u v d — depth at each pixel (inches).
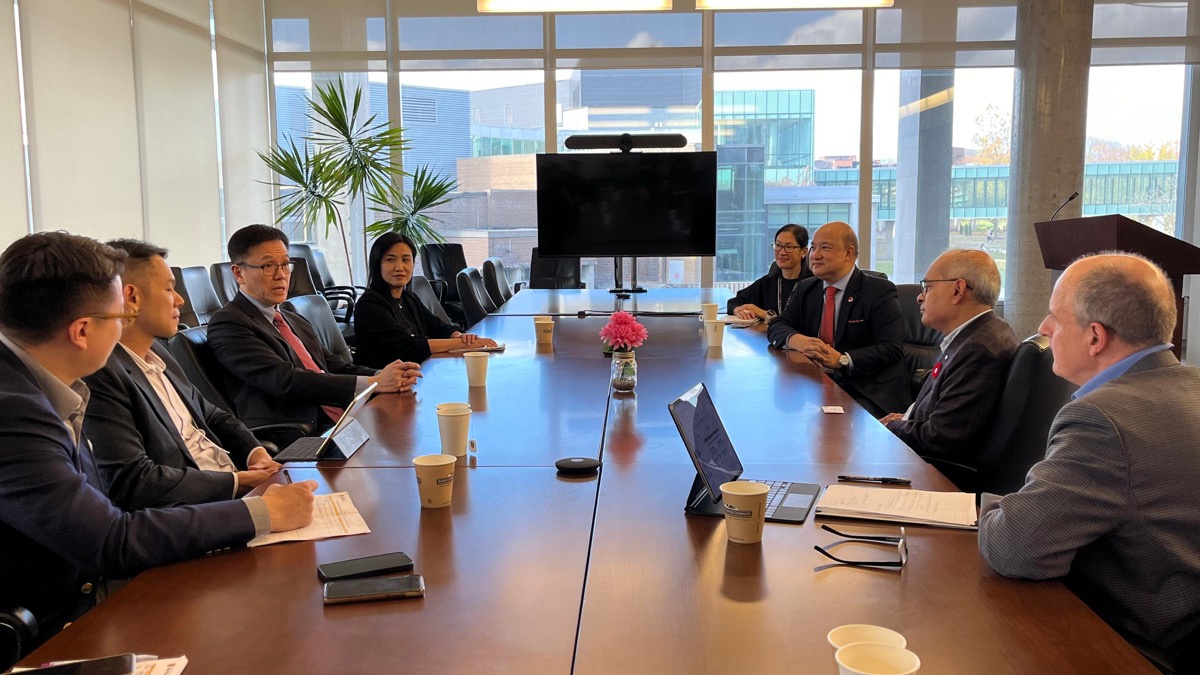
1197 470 58.6
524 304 228.1
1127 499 58.0
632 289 251.0
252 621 52.3
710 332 152.4
